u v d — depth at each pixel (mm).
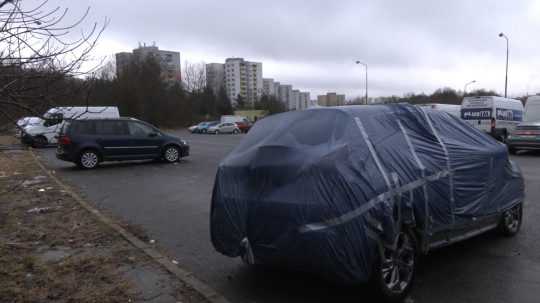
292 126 4418
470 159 5062
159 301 4102
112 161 16734
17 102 3299
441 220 4512
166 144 17047
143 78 75000
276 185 3971
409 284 4188
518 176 6191
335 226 3615
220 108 100062
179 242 6188
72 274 4758
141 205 8883
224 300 4113
